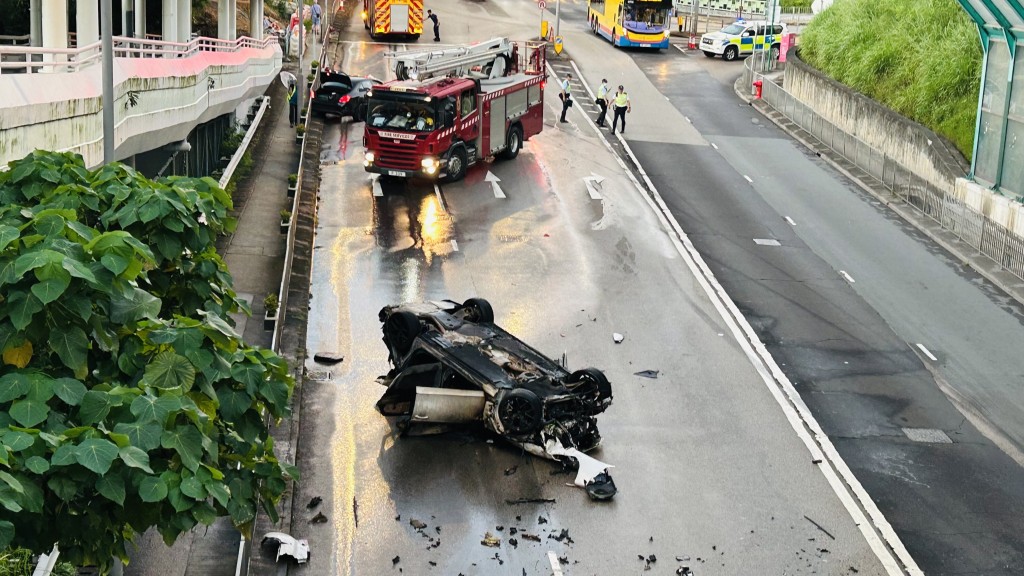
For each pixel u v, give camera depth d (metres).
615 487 16.98
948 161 33.91
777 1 66.56
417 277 25.88
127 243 8.64
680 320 24.23
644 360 22.09
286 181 33.25
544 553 15.38
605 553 15.48
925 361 22.86
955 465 18.75
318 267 26.23
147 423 8.17
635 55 57.78
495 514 16.33
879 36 42.88
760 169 37.62
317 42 55.66
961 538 16.52
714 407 20.23
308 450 17.97
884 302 26.00
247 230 28.09
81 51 17.81
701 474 17.86
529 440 17.80
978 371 22.52
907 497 17.61
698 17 71.69
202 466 8.47
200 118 29.09
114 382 9.12
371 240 28.23
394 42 57.41
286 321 22.80
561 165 36.31
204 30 48.19
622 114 41.00
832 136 40.00
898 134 37.03
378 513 16.25
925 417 20.41
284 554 14.84
